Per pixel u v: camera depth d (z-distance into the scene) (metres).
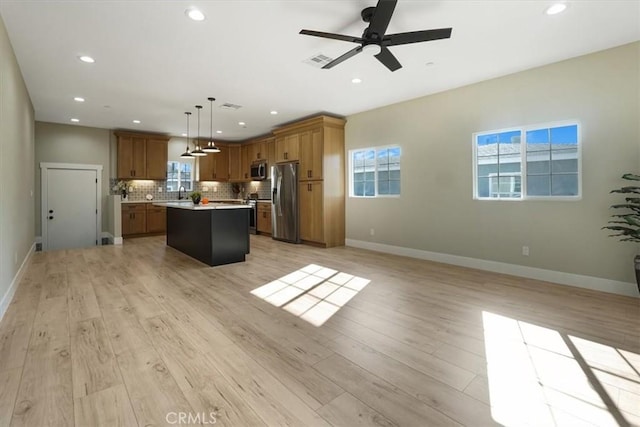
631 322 2.57
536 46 3.24
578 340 2.28
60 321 2.58
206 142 8.70
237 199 9.11
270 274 4.11
